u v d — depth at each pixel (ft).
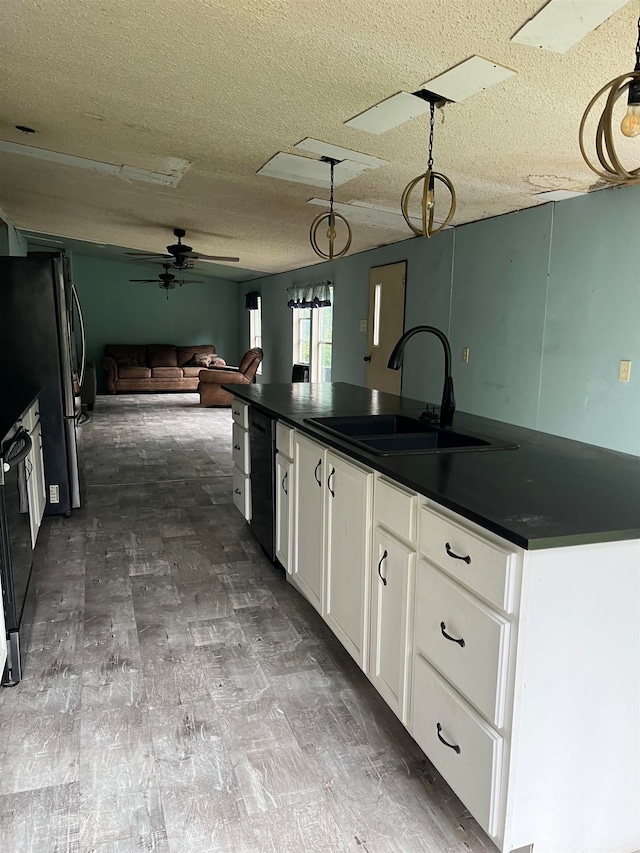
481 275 13.53
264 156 10.46
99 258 36.58
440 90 7.00
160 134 9.88
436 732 4.80
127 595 8.89
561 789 4.16
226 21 5.99
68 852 4.47
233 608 8.52
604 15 5.16
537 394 11.95
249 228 18.40
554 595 3.85
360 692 6.57
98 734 5.80
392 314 17.74
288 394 11.19
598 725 4.17
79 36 6.59
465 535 4.31
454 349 14.66
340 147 9.49
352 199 13.00
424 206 7.09
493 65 6.26
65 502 12.41
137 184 14.17
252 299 34.19
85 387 25.90
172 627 7.95
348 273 20.90
